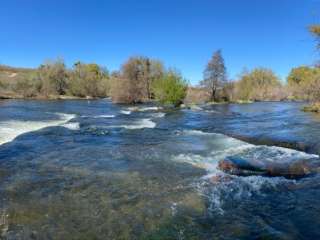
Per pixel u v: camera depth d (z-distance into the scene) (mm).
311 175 11047
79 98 73625
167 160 12828
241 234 6984
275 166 11414
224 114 34531
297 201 8797
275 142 16531
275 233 7023
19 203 8188
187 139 17766
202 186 9836
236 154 14156
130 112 35562
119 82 55000
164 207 8211
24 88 66125
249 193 9344
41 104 45719
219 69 68688
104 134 18688
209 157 13531
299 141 16281
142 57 59250
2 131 17625
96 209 7984
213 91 68938
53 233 6824
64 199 8531
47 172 10781
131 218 7578
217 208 8273
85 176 10461
